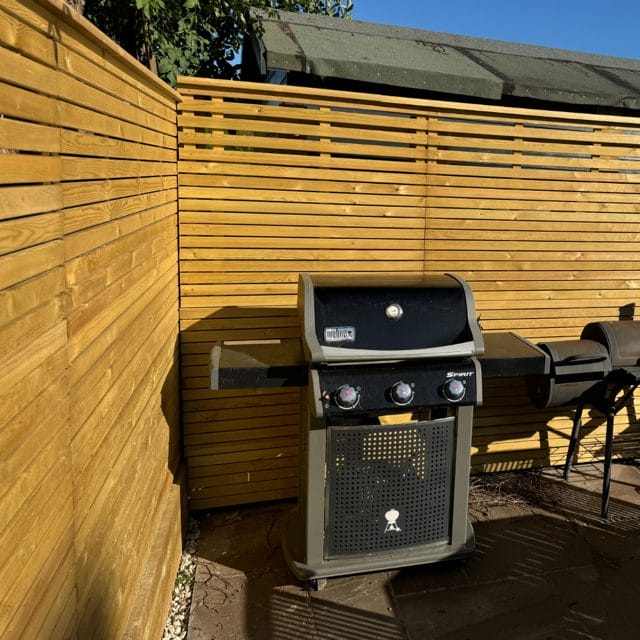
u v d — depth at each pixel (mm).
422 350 2426
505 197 3586
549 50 5895
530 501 3617
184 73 5039
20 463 1128
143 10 3916
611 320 3932
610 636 2494
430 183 3451
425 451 2697
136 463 2191
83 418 1539
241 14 4531
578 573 2912
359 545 2709
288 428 3480
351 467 2623
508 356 2834
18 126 1112
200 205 3145
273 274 3305
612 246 3836
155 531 2564
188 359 3287
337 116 3207
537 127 3572
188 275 3213
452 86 4055
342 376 2393
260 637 2463
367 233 3396
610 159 3725
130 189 2049
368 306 2424
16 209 1092
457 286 2572
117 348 1889
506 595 2744
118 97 1886
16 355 1101
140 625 2053
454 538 2824
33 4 1187
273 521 3379
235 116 3094
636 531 3303
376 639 2459
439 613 2619
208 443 3389
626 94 4477
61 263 1352
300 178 3242
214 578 2854
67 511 1420
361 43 4746
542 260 3732
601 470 4062
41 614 1253
